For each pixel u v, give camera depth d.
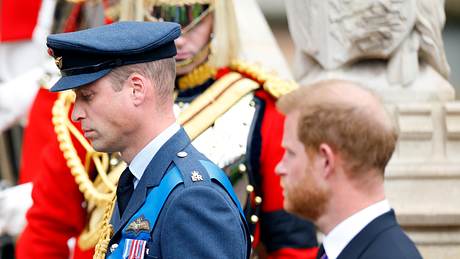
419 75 15.59
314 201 10.22
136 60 10.98
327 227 10.26
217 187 11.07
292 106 10.34
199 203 10.85
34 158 15.86
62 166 13.90
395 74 15.46
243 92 13.66
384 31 15.19
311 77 15.87
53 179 13.95
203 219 10.82
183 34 13.64
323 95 10.13
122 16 13.98
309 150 10.16
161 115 11.14
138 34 11.02
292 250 13.34
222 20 13.88
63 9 17.08
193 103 13.66
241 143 13.30
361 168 10.05
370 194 10.14
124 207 11.34
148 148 11.10
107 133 11.03
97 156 13.82
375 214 10.12
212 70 13.91
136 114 11.02
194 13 13.63
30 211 14.16
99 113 11.00
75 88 10.99
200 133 13.40
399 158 15.20
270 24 31.50
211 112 13.54
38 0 20.92
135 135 11.09
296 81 16.42
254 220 13.28
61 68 11.10
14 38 20.97
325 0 15.41
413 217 14.85
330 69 15.59
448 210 14.86
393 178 15.05
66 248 14.14
